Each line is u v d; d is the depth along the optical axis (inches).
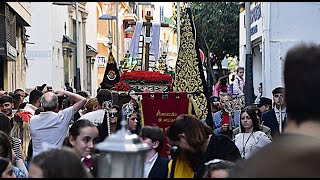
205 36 1449.3
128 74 594.6
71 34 1583.4
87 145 257.3
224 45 1504.7
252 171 123.0
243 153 394.3
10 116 470.0
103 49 2118.6
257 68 1034.7
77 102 402.9
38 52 1302.9
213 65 1615.4
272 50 741.3
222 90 579.8
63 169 147.8
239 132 414.6
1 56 900.6
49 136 380.5
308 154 122.3
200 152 271.0
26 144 418.3
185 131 268.7
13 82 1059.3
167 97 445.7
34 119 382.3
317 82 132.2
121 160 137.2
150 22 928.3
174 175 272.1
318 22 673.6
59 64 1422.2
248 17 598.2
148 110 443.2
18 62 1117.1
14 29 976.9
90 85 1876.2
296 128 134.3
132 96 457.4
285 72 135.9
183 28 474.3
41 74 1305.4
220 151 270.2
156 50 920.3
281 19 723.4
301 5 689.0
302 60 133.9
